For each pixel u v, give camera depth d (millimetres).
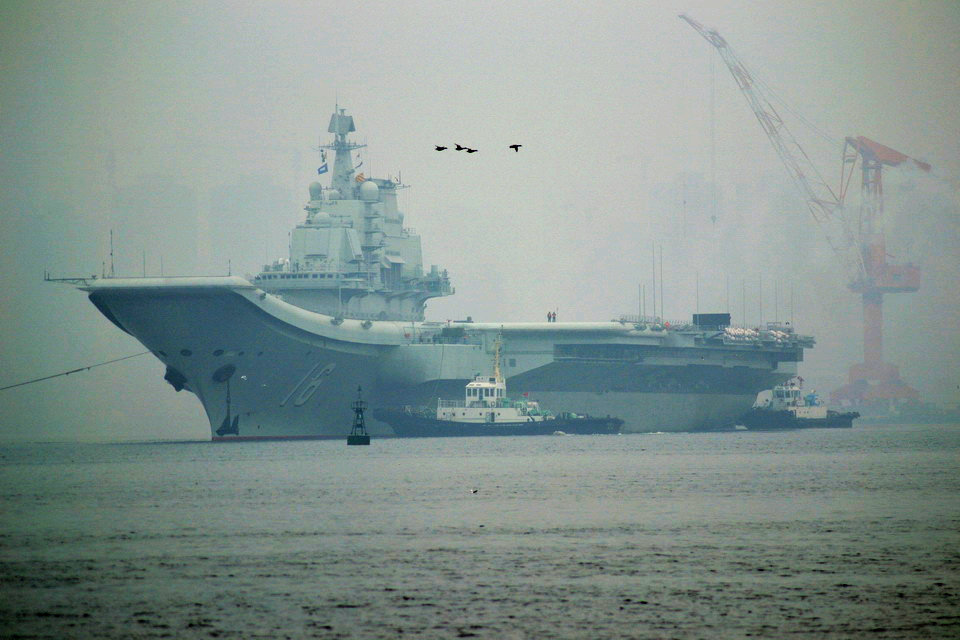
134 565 163625
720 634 130750
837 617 136625
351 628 132875
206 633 131750
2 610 140875
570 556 167625
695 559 165500
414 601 143250
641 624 134125
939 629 132625
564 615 137375
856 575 155875
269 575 156750
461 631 131750
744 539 180750
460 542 178750
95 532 190375
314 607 141000
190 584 152125
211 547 176000
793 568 159875
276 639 129625
